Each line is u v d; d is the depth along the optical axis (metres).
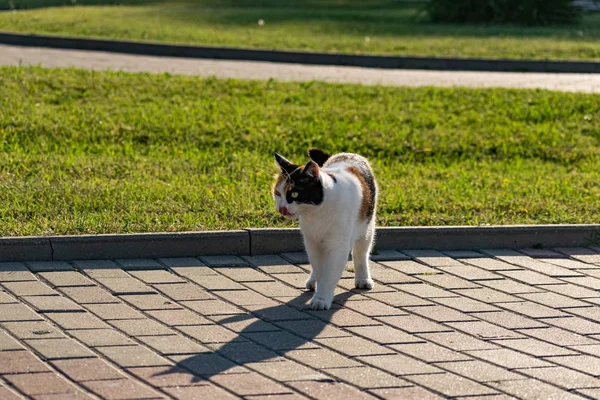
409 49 23.73
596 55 23.47
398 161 13.48
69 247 8.83
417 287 8.51
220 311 7.66
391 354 6.83
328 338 7.13
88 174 11.64
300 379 6.30
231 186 11.34
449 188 11.77
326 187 7.60
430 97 17.12
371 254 9.51
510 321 7.65
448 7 31.86
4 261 8.70
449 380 6.38
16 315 7.31
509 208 10.93
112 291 8.02
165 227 9.38
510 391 6.23
